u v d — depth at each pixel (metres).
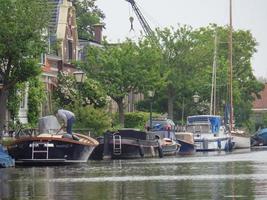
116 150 100.31
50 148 82.06
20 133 92.88
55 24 131.25
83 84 119.06
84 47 142.38
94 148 93.81
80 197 42.78
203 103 165.62
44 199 42.22
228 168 70.00
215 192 44.19
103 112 114.50
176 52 153.00
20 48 83.25
